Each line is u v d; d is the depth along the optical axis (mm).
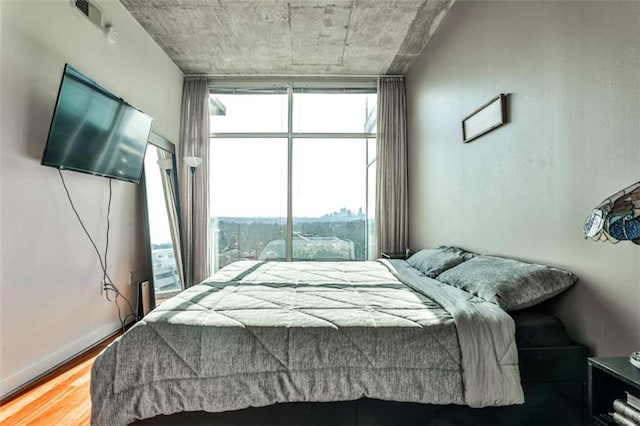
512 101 2090
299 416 1356
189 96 4574
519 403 1305
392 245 4496
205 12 3227
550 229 1750
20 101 2033
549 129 1755
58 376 2146
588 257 1517
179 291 4156
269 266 2836
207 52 4000
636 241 1049
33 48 2123
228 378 1316
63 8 2383
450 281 2051
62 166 2217
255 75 4609
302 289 1981
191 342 1345
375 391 1313
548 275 1618
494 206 2299
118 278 3082
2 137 1917
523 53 1975
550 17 1749
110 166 2723
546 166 1779
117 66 3047
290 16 3285
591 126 1499
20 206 2033
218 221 4742
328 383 1313
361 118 4793
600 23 1452
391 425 1363
